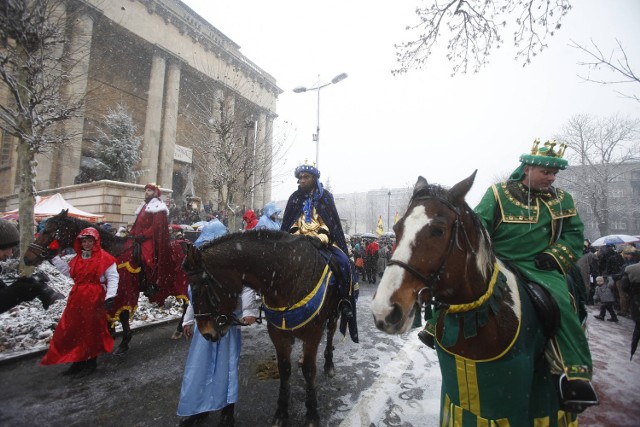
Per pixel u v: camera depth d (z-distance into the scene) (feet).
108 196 51.26
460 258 5.60
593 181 101.71
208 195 92.58
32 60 23.66
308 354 9.66
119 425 10.07
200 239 11.97
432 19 20.86
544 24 18.39
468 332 5.80
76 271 13.38
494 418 5.85
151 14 82.79
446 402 6.68
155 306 24.22
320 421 10.35
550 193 7.36
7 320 18.37
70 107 26.66
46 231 14.98
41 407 11.01
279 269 8.91
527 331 6.01
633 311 18.13
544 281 6.63
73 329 13.14
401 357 16.57
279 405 9.87
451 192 5.86
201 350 9.83
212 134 50.80
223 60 96.58
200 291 8.18
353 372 14.52
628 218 132.77
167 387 12.57
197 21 93.50
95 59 76.74
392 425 10.16
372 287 45.50
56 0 25.40
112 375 13.57
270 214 13.30
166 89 88.28
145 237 16.65
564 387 5.76
